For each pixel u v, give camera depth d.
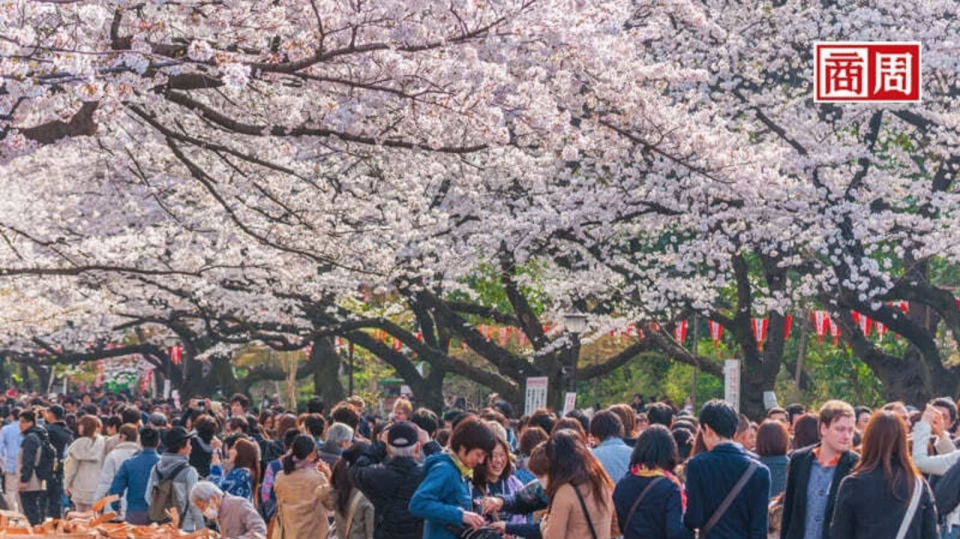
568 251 25.64
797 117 24.69
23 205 21.19
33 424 18.70
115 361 57.88
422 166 15.61
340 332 28.73
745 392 26.70
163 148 17.91
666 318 28.08
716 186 21.69
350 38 12.38
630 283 27.06
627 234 25.84
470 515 8.09
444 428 13.65
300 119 13.45
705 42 24.77
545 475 8.16
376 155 15.10
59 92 10.53
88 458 16.39
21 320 24.05
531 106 13.12
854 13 23.95
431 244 23.25
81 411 23.00
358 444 10.06
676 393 44.09
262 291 25.39
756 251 26.16
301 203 17.81
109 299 24.30
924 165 27.92
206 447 14.32
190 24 12.21
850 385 39.94
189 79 11.72
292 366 45.53
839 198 24.05
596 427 9.67
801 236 23.70
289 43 11.68
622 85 15.76
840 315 27.00
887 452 7.48
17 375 69.44
